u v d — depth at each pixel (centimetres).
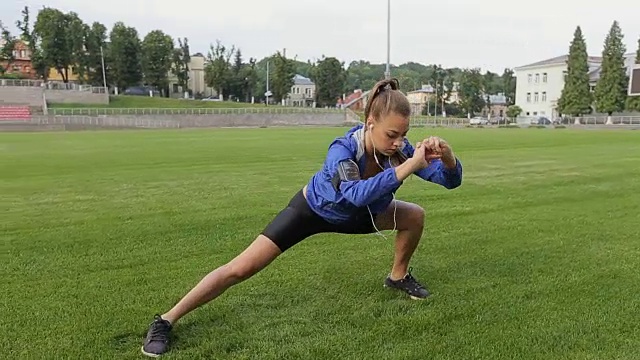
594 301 397
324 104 9256
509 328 350
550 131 4003
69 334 339
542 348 322
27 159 1552
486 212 725
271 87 9444
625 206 775
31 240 569
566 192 903
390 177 289
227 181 1045
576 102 7056
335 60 9250
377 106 305
